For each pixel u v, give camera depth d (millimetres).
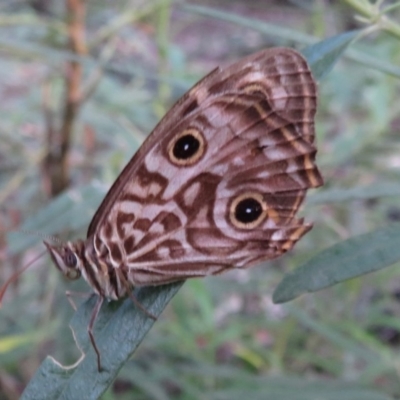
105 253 64
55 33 129
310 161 64
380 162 146
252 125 64
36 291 123
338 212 148
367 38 153
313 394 107
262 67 62
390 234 61
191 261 67
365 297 150
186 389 115
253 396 110
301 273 61
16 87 166
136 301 64
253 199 66
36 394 56
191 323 129
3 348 107
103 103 139
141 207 65
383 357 119
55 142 134
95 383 57
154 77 111
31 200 136
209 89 63
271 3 200
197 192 66
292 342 141
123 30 144
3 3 151
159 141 63
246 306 154
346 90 142
